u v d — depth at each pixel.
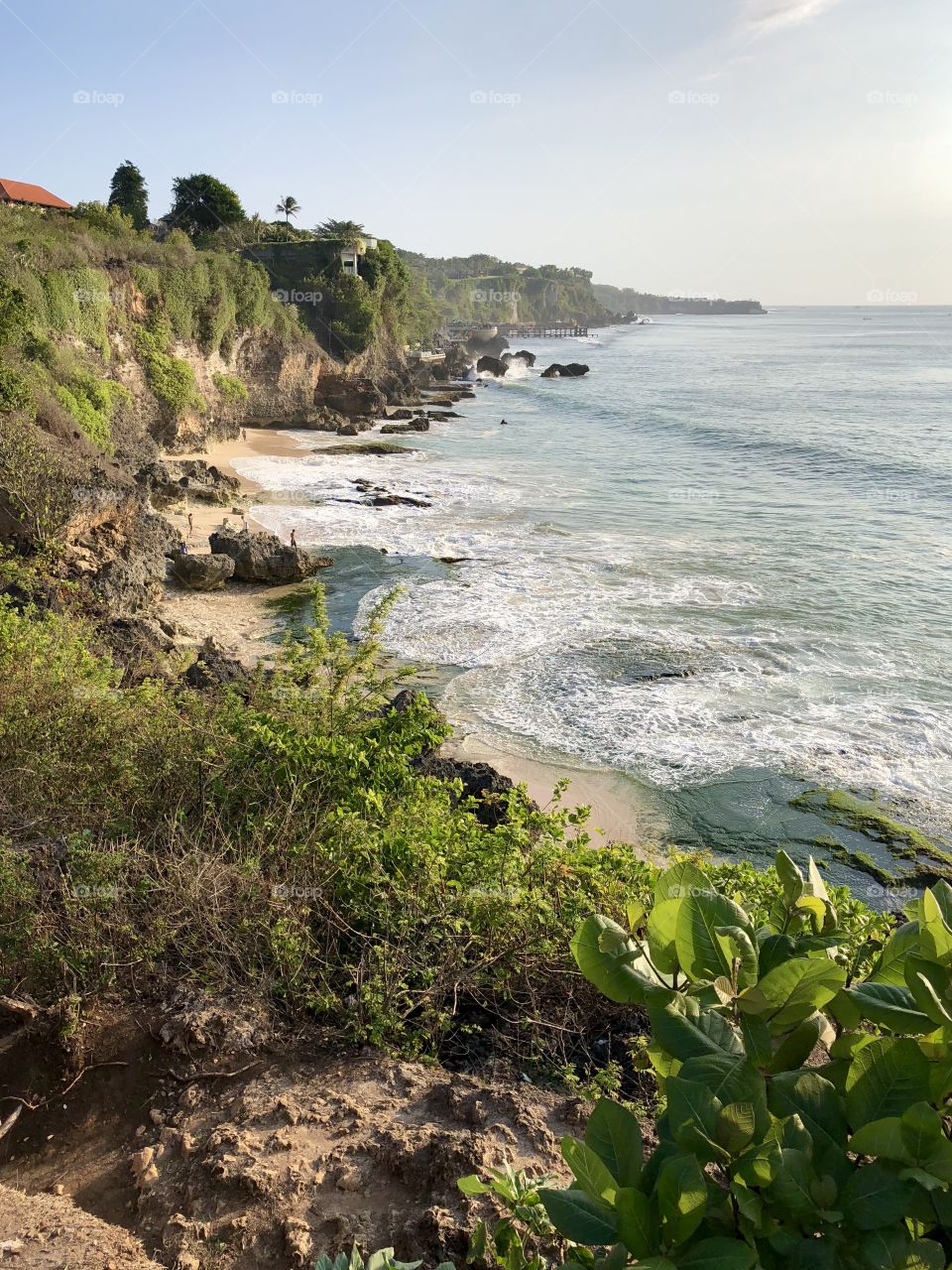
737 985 2.18
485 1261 4.14
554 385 117.00
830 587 31.81
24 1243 4.42
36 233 52.03
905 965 2.15
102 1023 6.12
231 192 96.44
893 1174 1.82
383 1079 5.73
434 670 25.06
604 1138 2.05
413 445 66.38
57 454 30.61
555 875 7.93
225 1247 4.47
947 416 81.75
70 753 9.32
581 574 33.56
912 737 21.08
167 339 59.62
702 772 19.83
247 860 7.42
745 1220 1.91
